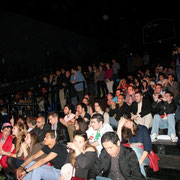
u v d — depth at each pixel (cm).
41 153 429
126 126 400
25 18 1362
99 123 448
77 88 912
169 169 393
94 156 356
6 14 1250
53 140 409
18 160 475
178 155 432
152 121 593
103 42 1894
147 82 789
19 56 1297
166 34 1670
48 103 905
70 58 1664
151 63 1586
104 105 703
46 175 398
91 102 714
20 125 517
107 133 298
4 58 1207
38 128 588
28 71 1337
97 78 1055
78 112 626
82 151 361
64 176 343
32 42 1392
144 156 370
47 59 1480
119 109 626
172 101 573
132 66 1712
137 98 577
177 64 973
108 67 1046
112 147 295
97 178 333
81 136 361
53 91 830
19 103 749
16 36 1295
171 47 1644
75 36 1742
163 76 845
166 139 516
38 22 1452
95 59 1870
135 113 593
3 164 502
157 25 1700
